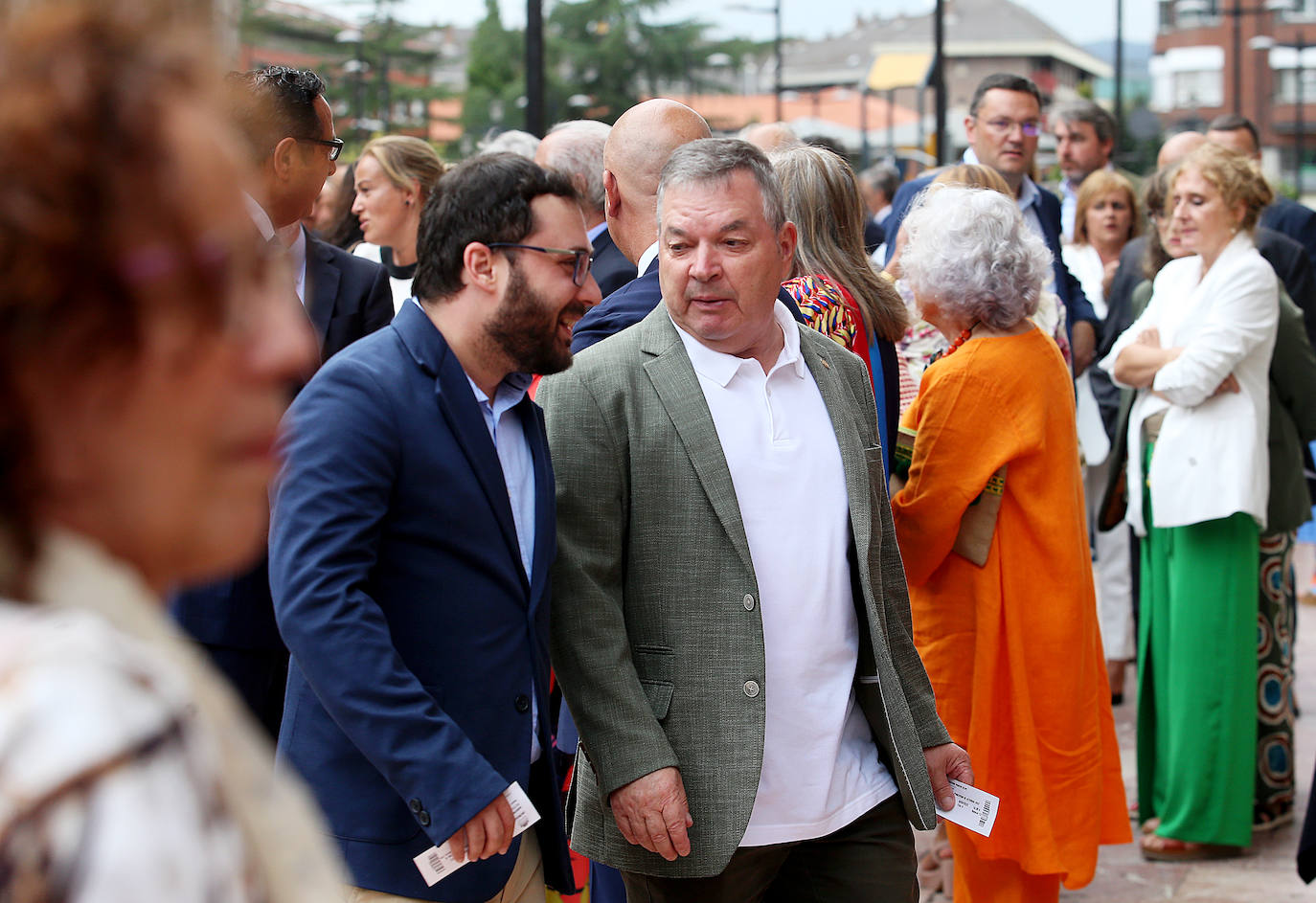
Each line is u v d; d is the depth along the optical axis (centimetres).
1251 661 412
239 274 69
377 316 340
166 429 69
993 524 312
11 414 66
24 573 68
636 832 221
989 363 308
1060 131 741
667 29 4750
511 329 206
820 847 253
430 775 183
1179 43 6381
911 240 324
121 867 59
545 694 215
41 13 64
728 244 232
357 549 191
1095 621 328
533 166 208
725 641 230
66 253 63
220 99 69
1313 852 338
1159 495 409
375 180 486
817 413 247
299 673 210
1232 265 398
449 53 5775
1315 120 6141
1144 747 441
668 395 234
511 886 217
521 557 210
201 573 74
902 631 266
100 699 61
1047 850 311
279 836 73
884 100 5791
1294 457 422
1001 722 317
